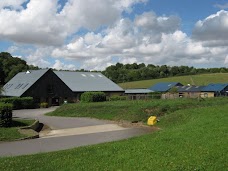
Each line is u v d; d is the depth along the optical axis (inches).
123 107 1740.9
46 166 474.3
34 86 2719.0
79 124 1428.4
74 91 2913.4
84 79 3211.1
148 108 1599.4
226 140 589.0
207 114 1107.9
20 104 2479.1
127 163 465.7
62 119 1658.5
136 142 636.1
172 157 485.1
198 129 743.7
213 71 6112.2
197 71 6156.5
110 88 3164.4
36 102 2723.9
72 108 1947.6
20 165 489.1
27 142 904.3
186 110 1360.7
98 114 1748.3
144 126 1317.7
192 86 3415.4
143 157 494.9
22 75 3120.1
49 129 1286.9
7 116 1176.2
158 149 544.7
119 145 613.0
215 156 480.1
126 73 5895.7
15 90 2829.7
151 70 5940.0
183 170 419.5
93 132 1149.1
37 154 588.4
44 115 1919.3
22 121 1299.2
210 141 587.5
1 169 468.4
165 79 5007.4
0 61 4308.6
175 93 3046.3
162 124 1288.1
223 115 1015.0
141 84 4653.1
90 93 2306.8
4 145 847.7
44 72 2773.1
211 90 3152.1
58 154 566.9
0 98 2480.3
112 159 495.8
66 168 457.1
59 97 2844.5
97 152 559.5
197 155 488.4
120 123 1448.1
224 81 4382.4
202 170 419.5
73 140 933.2
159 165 444.1
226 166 436.1
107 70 6127.0
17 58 4517.7
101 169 442.6
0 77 4237.2
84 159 507.5
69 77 3186.5
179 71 6176.2
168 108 1585.9
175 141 608.4
